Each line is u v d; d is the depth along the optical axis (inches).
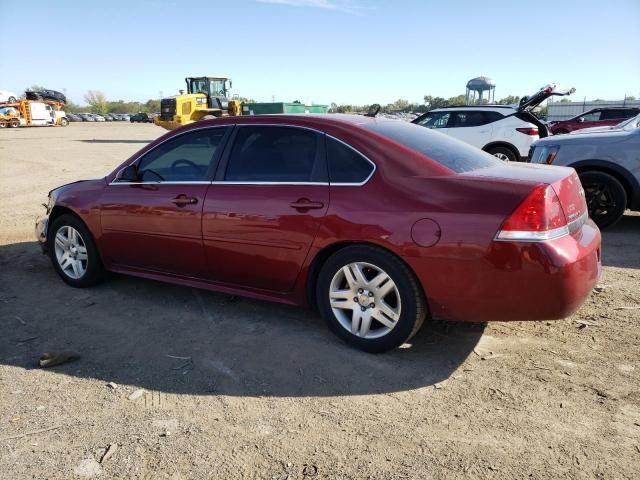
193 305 182.2
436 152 145.6
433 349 146.2
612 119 925.2
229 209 157.5
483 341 150.1
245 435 110.5
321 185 145.3
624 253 233.6
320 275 147.6
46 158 767.1
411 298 134.3
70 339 157.4
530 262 121.1
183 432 111.8
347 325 146.6
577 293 124.3
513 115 482.9
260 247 153.8
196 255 167.9
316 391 126.7
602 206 272.7
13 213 351.6
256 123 162.2
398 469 99.3
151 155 181.2
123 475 99.1
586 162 269.9
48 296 193.3
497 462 100.3
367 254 137.3
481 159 156.3
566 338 150.3
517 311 125.5
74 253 200.1
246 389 128.3
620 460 99.9
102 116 3873.0
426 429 111.0
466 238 125.0
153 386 130.3
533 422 112.2
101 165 669.3
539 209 122.0
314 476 98.0
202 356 145.4
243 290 165.2
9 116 2097.7
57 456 104.5
